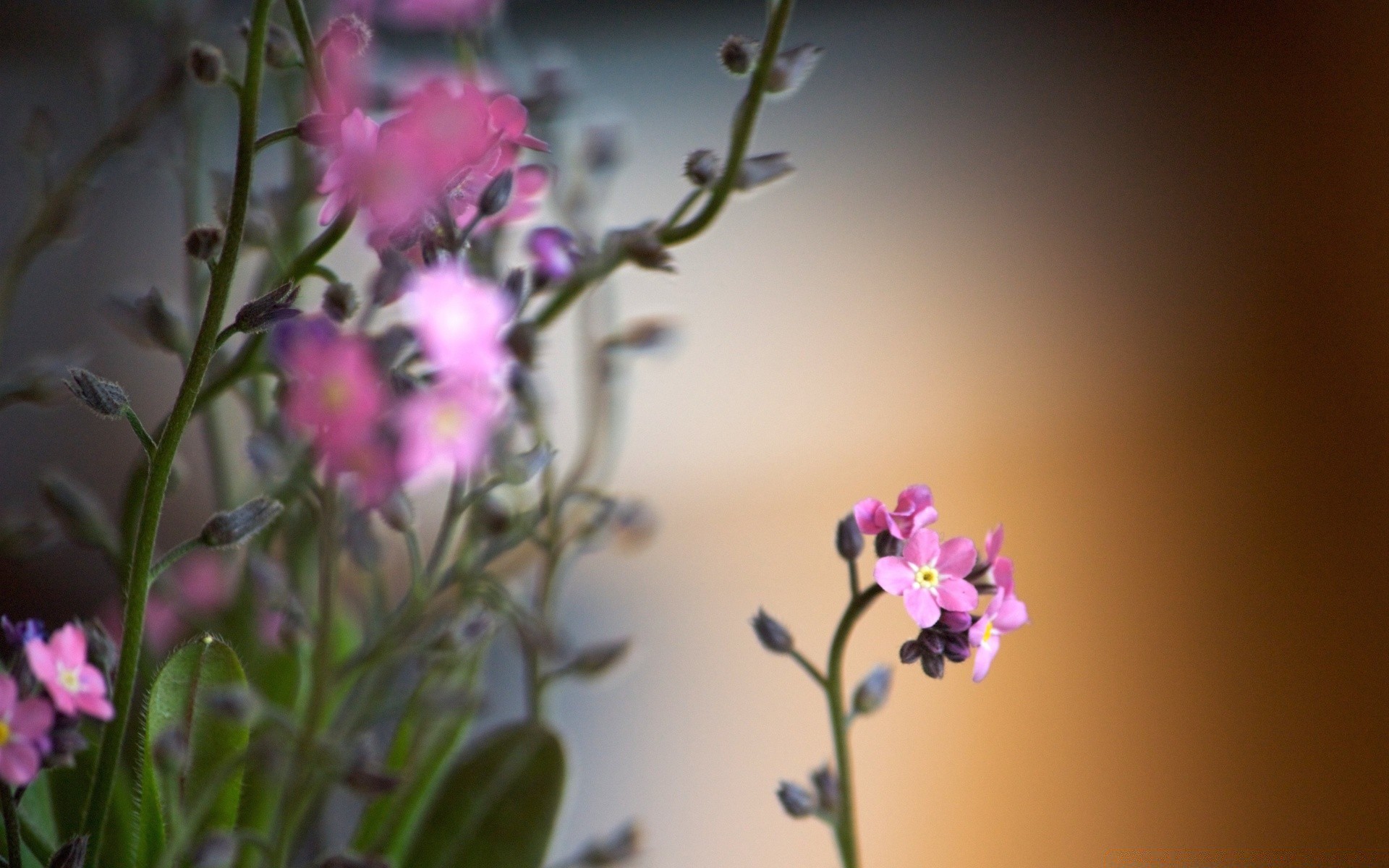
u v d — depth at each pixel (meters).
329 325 0.23
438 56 0.34
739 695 0.36
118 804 0.25
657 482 0.42
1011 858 0.34
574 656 0.26
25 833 0.24
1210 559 0.41
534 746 0.26
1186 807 0.36
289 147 0.26
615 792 0.34
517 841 0.26
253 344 0.24
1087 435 0.44
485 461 0.25
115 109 0.28
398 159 0.22
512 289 0.23
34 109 0.27
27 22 0.39
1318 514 0.43
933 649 0.23
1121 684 0.39
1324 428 0.45
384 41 0.34
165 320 0.24
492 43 0.28
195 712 0.24
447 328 0.23
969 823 0.35
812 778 0.24
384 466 0.23
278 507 0.23
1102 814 0.36
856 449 0.44
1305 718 0.38
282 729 0.24
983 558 0.23
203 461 0.37
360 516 0.25
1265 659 0.39
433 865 0.25
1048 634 0.40
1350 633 0.40
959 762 0.36
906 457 0.43
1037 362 0.46
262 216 0.25
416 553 0.25
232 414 0.27
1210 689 0.38
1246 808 0.36
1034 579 0.41
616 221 0.46
